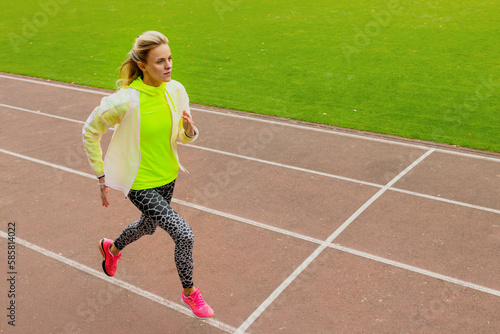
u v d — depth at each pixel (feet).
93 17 70.23
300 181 21.63
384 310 13.32
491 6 65.41
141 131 11.44
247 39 53.36
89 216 19.06
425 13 63.00
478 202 19.26
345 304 13.60
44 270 15.65
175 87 12.01
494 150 24.84
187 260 12.09
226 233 17.53
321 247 16.47
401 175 21.97
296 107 32.73
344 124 29.27
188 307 13.51
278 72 41.29
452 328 12.59
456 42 48.32
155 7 76.54
